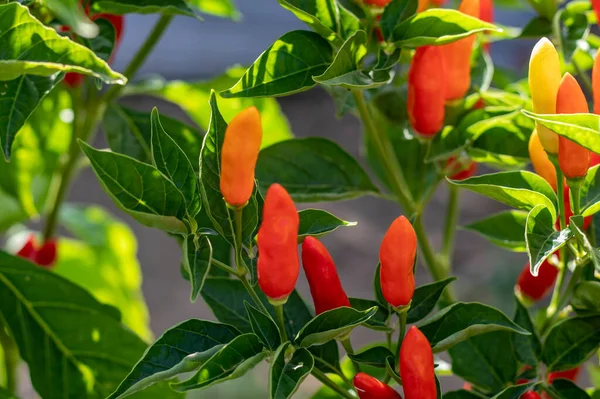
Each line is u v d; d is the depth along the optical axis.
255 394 1.69
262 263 0.47
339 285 0.49
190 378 0.47
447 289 0.61
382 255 0.49
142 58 0.64
